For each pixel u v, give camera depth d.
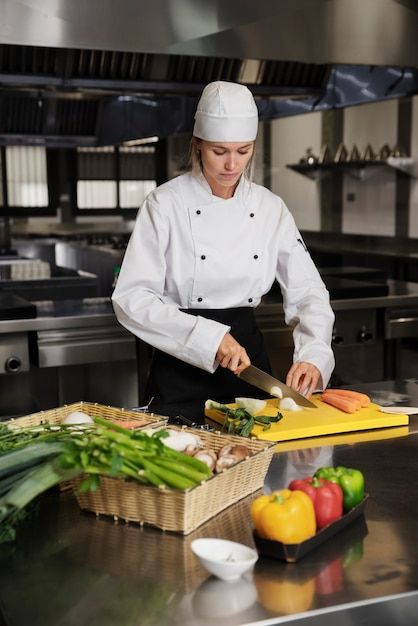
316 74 4.20
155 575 1.20
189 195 2.26
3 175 8.39
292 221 2.44
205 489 1.34
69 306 3.70
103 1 2.74
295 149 8.71
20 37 2.69
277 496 1.26
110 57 3.63
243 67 3.97
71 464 1.32
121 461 1.28
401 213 7.39
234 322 2.37
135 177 8.89
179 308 2.37
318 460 1.70
